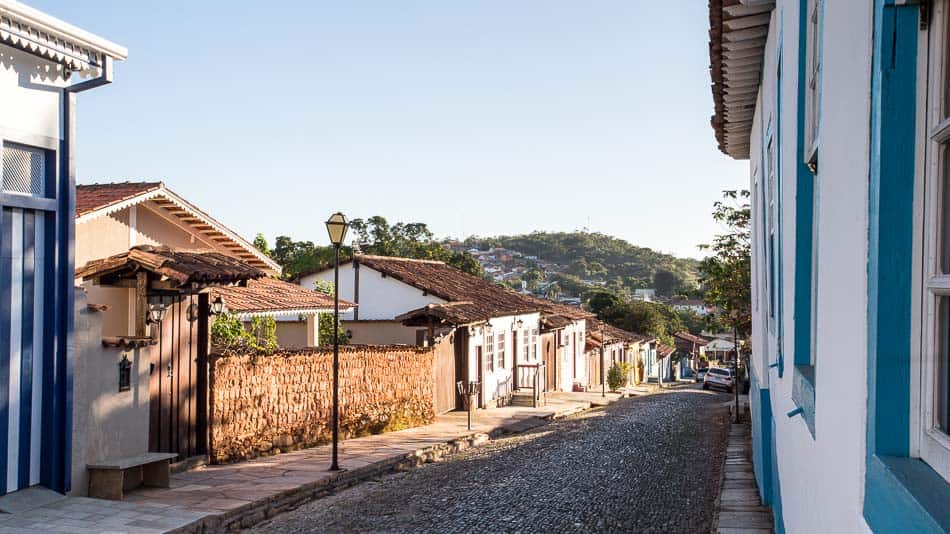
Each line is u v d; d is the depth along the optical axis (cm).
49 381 908
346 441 1661
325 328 2558
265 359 1422
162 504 958
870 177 239
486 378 2595
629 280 16250
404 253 6375
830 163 325
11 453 864
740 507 948
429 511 1035
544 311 3222
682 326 8312
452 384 2405
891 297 228
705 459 1450
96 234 1470
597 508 1032
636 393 4012
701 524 916
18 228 872
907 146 224
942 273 213
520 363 2952
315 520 998
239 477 1180
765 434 941
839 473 301
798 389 461
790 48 526
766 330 920
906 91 223
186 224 1722
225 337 1758
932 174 217
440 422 2098
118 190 1555
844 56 291
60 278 920
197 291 1173
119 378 1041
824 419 343
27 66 877
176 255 1180
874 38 234
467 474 1341
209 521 895
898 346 228
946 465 204
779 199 621
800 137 472
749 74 930
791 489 527
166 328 1195
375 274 2591
